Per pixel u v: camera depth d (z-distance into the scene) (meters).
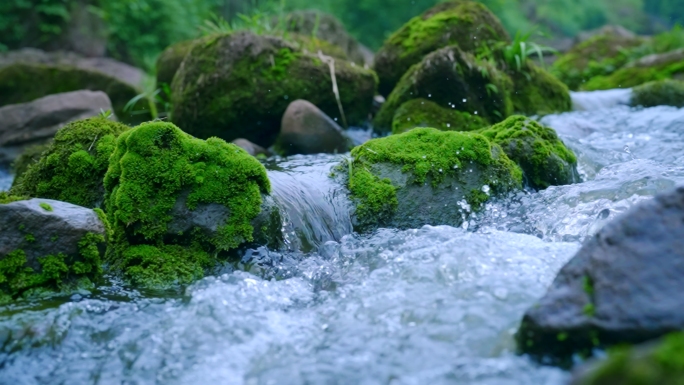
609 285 1.89
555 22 28.91
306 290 2.78
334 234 3.24
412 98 5.68
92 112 6.04
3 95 6.72
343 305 2.52
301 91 5.76
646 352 1.55
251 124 5.75
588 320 1.85
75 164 3.22
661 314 1.76
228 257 2.91
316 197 3.34
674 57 8.58
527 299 2.26
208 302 2.51
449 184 3.36
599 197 3.29
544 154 3.69
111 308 2.52
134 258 2.84
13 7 12.07
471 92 5.61
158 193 2.91
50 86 6.78
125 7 13.54
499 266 2.52
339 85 5.94
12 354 2.25
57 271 2.61
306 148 5.25
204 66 5.71
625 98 6.74
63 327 2.36
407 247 2.89
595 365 1.63
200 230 2.90
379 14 20.03
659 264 1.88
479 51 6.54
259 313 2.48
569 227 3.11
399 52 6.74
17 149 5.88
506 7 23.89
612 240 2.00
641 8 34.34
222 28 7.44
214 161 2.96
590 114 6.14
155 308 2.53
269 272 2.88
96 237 2.71
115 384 2.14
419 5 20.11
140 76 11.04
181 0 14.76
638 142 4.86
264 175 3.02
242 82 5.67
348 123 6.10
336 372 2.05
